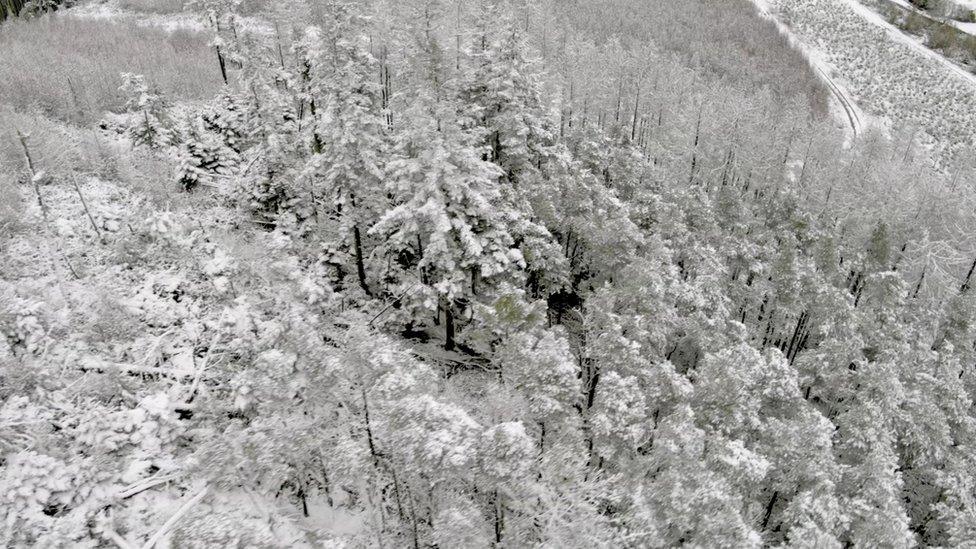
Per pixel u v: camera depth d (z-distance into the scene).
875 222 44.78
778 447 22.27
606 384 20.00
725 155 49.88
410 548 16.94
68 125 39.78
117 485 15.96
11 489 14.40
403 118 26.23
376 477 18.03
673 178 49.94
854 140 62.59
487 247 24.75
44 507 14.83
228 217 32.19
